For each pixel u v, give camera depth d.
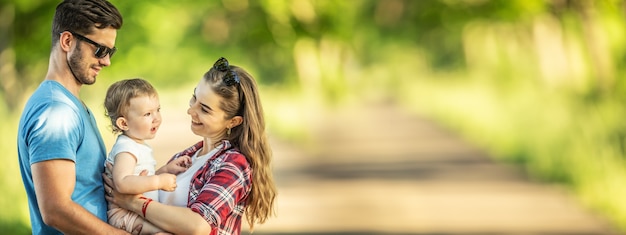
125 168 5.04
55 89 4.98
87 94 19.47
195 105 5.17
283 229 11.60
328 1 24.47
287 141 25.88
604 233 10.82
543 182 15.66
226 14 24.02
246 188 5.15
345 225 11.88
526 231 11.02
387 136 27.86
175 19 21.03
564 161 15.58
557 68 27.44
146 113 5.13
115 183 5.02
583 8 22.92
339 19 25.11
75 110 5.00
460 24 31.02
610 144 14.03
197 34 24.34
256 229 11.59
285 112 26.84
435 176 17.39
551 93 22.83
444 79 49.72
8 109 14.15
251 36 23.88
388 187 15.87
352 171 18.58
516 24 29.66
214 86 5.11
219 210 5.00
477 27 36.88
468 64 50.50
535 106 22.08
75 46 5.01
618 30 22.73
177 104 34.97
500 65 36.47
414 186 15.91
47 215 4.84
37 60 15.80
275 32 23.88
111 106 5.16
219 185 5.03
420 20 33.03
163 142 23.56
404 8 37.62
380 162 20.31
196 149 5.46
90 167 5.06
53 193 4.82
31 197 5.09
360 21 43.47
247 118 5.18
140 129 5.12
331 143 25.55
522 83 31.64
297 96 32.72
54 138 4.86
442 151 22.83
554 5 25.72
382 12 43.69
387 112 41.31
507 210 12.78
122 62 17.20
